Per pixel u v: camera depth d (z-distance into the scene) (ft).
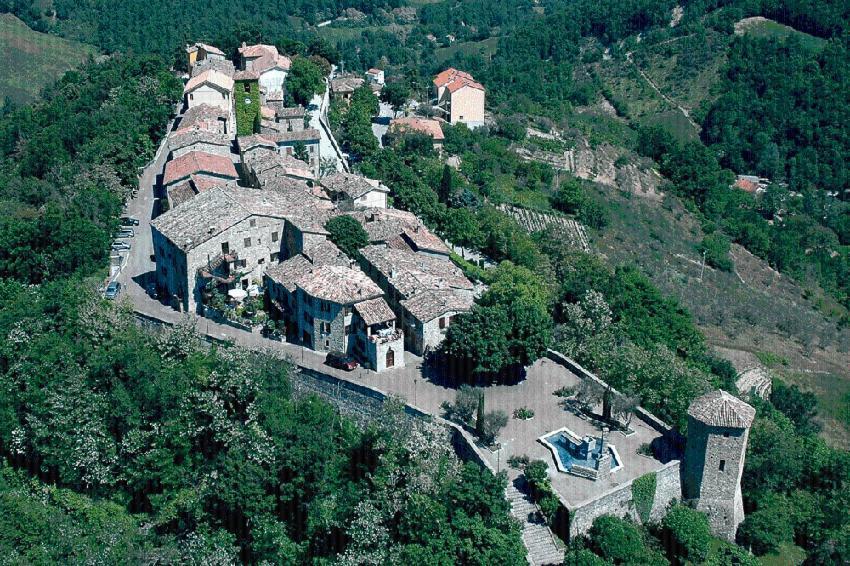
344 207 447.83
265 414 299.79
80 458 294.66
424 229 450.71
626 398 322.14
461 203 557.74
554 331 397.60
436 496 268.82
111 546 270.87
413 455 278.46
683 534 279.69
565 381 348.79
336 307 345.10
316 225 396.98
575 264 508.94
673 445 312.50
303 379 337.31
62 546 273.33
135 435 294.46
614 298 460.96
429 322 348.38
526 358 337.11
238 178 495.41
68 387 306.35
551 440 309.01
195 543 271.69
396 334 342.85
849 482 324.60
